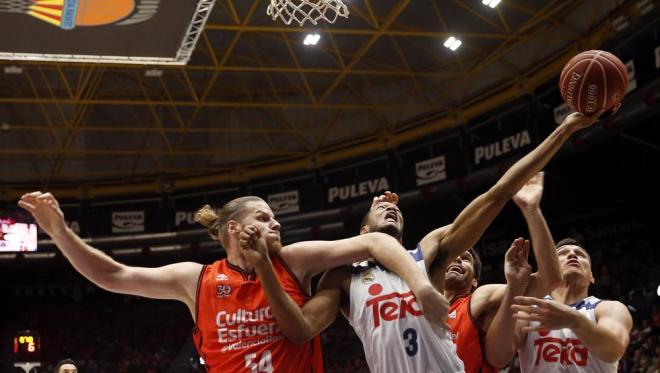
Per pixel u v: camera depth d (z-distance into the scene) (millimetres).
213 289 4066
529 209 5070
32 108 28469
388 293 4316
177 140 29453
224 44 24719
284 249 4160
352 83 27375
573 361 5258
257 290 4004
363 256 4184
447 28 23609
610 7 20672
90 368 29203
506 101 23859
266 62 25906
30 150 26094
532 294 5043
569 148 20672
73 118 24641
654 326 18453
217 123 29328
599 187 24141
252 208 4176
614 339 4738
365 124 27594
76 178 29469
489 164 23047
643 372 16734
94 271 4148
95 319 32750
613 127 19438
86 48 12344
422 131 25875
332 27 23375
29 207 4066
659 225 24391
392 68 25938
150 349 30969
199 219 4434
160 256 28562
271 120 29094
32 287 32875
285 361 3938
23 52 12570
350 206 26344
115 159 29422
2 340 30016
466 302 5156
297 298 4070
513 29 23297
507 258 4703
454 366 4195
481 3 21953
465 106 25031
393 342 4227
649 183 23328
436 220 28531
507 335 4793
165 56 12609
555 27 22297
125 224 28641
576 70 4777
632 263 23703
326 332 28797
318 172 28375
